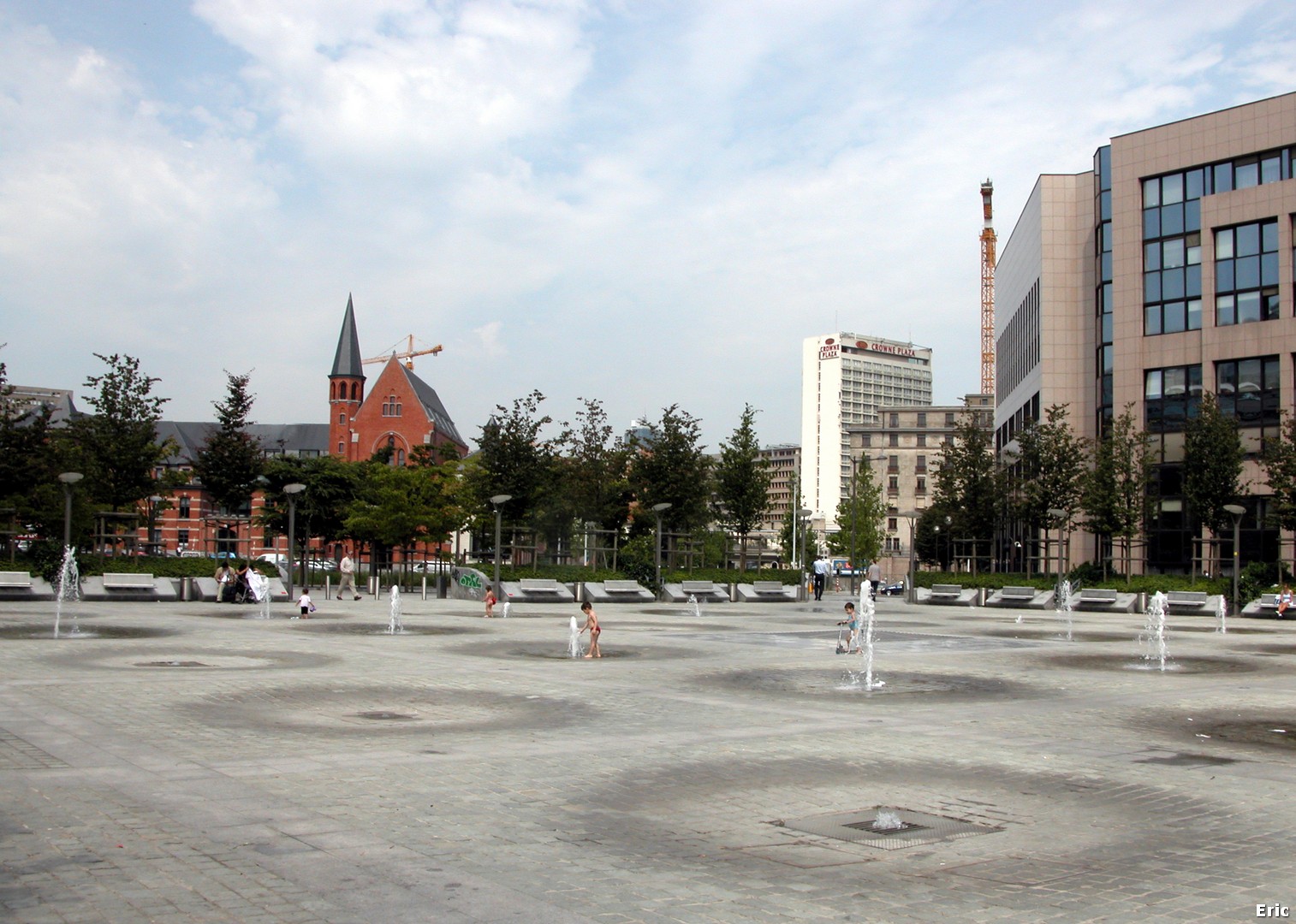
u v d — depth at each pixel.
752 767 10.09
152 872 6.34
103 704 12.94
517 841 7.29
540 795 8.73
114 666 17.09
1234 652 25.08
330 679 16.17
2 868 6.34
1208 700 15.98
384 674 17.08
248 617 30.64
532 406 49.19
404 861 6.72
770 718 13.25
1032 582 51.44
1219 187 54.50
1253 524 52.28
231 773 9.16
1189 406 54.97
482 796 8.62
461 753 10.45
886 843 7.50
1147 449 53.06
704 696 15.34
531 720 12.77
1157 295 56.41
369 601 42.09
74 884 6.08
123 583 36.56
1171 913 6.00
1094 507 48.03
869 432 144.38
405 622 29.94
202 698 13.72
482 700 14.40
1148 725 13.42
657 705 14.21
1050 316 65.62
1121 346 57.31
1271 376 52.12
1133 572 56.19
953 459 59.88
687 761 10.35
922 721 13.24
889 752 11.02
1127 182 57.50
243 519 51.97
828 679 17.78
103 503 42.38
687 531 53.84
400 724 12.20
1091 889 6.45
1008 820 8.26
